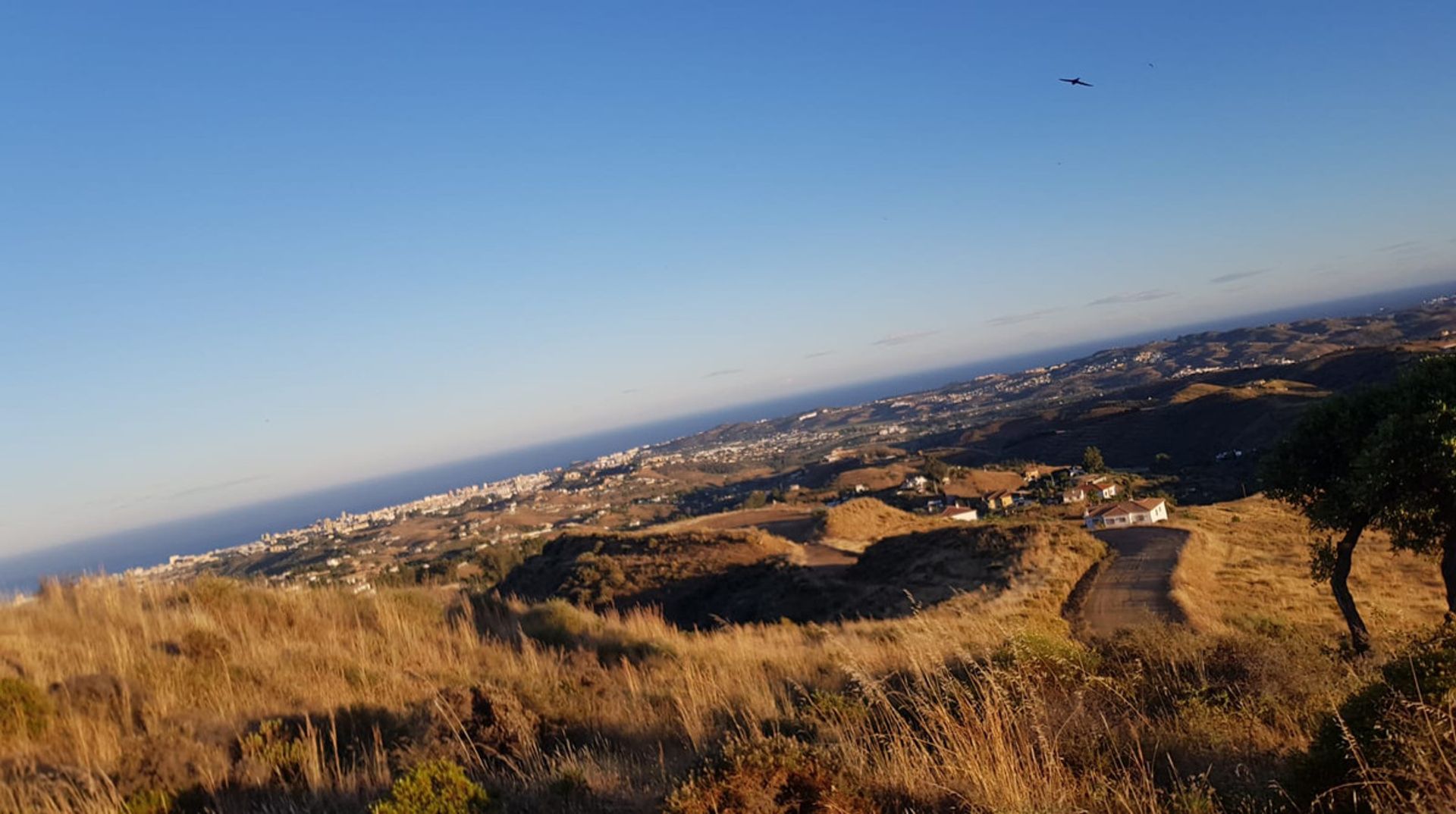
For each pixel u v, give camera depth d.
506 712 6.52
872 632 14.61
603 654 11.04
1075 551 33.03
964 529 38.31
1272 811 4.04
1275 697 6.52
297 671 8.47
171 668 8.02
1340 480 13.50
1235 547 33.78
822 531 48.81
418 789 4.59
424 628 11.74
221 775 5.54
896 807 4.23
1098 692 6.49
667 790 4.65
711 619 34.94
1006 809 3.87
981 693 5.38
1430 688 3.82
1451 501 11.97
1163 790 4.31
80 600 10.48
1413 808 3.38
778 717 6.58
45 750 5.95
